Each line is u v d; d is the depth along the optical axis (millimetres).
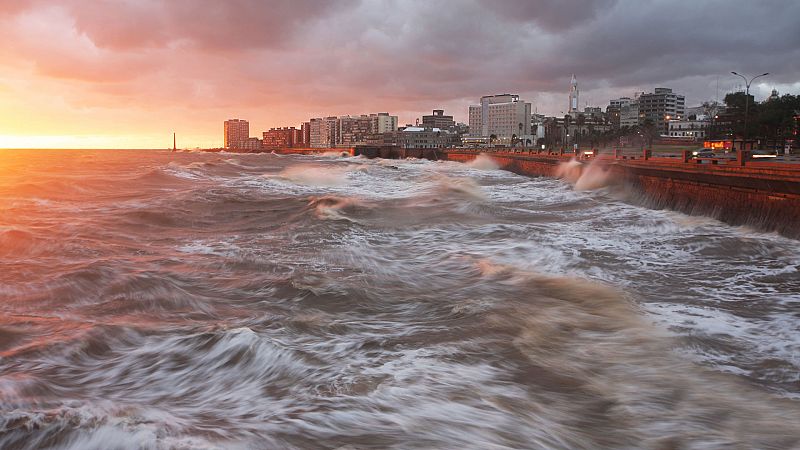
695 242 21578
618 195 44875
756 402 7855
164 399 7477
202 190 40531
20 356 8766
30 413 6414
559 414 7297
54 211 27625
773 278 16188
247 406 7191
